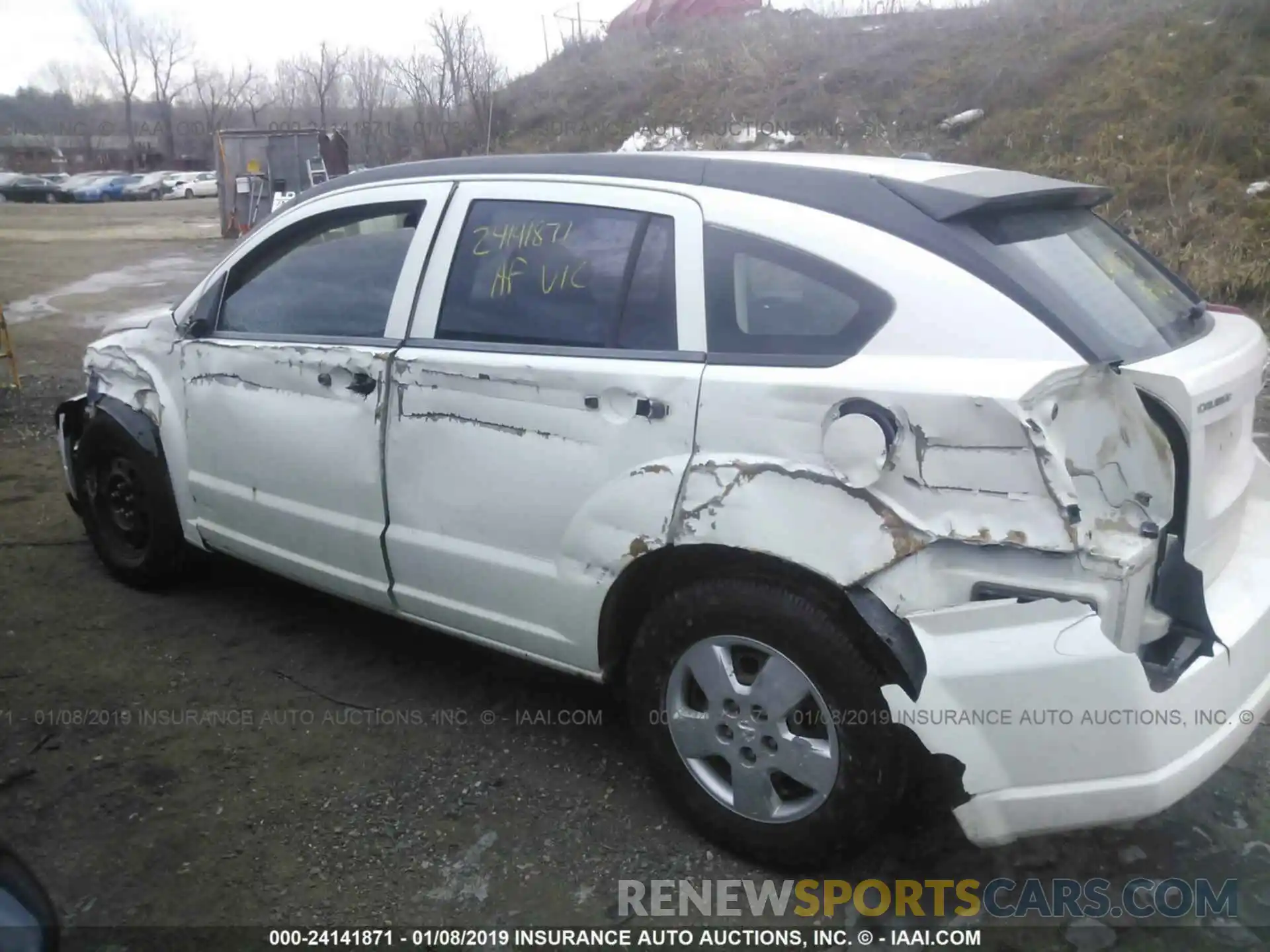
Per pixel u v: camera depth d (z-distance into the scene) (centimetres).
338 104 3731
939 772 252
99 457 461
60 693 380
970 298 253
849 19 2323
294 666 402
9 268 1642
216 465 405
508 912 274
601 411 292
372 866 291
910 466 246
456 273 335
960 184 279
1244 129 1288
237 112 5859
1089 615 235
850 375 255
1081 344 243
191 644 418
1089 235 307
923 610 248
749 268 280
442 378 325
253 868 290
